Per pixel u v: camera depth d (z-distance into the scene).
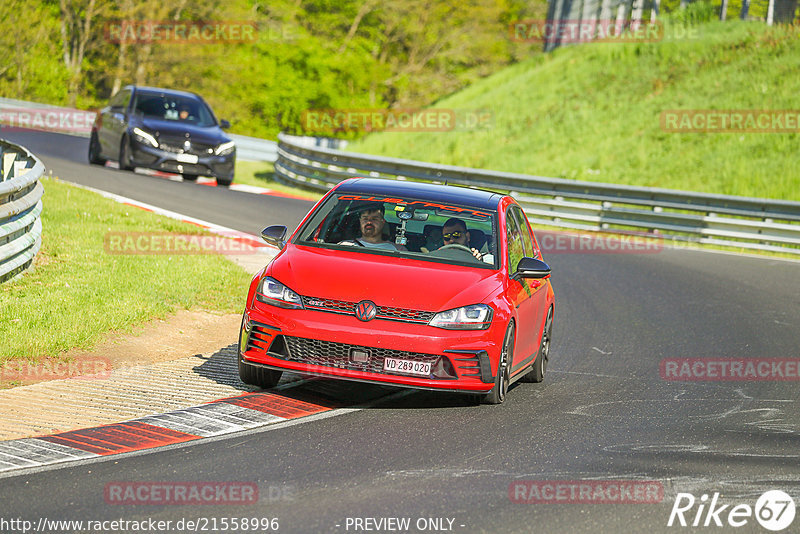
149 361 31.22
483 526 18.61
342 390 29.31
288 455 22.55
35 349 29.92
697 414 29.36
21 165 54.75
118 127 83.31
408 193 31.30
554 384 32.66
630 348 39.44
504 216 31.25
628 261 66.25
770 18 141.25
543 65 153.50
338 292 26.88
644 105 123.94
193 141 81.81
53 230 49.28
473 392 27.41
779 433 27.48
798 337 43.44
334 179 96.69
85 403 25.92
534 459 23.45
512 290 28.92
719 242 78.44
